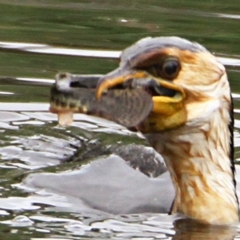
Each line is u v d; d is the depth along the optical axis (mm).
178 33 23875
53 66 20672
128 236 12039
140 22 25109
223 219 12859
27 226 12133
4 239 11578
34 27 24219
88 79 11289
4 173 14477
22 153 15711
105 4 27375
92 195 13461
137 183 13961
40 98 18672
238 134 16797
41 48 22141
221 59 21562
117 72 11508
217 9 26766
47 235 11812
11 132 16875
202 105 12375
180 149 12688
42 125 17438
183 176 12938
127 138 16984
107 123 17906
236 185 14188
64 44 22609
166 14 26078
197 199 12945
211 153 12844
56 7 26625
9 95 18750
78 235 11906
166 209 13164
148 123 12039
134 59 11680
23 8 26219
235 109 18016
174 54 11969
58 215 12656
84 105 11203
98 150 15992
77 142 16609
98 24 24750
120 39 23219
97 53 21859
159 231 12367
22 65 20734
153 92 11875
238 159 15602
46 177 14070
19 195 13344
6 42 22609
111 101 11359
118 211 13008
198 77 12250
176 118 12133
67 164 15062
